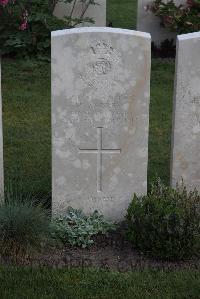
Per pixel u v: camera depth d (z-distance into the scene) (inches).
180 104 265.0
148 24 505.4
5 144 341.7
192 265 238.7
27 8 468.8
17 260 235.6
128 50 249.9
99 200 266.5
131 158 262.4
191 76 261.1
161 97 415.2
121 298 214.2
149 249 243.1
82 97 253.6
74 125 256.7
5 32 463.8
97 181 264.2
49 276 224.7
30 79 433.4
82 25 491.2
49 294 215.0
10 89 416.5
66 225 254.5
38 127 366.0
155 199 250.1
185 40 257.0
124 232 252.8
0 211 240.5
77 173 262.4
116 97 254.8
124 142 260.2
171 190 259.6
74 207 266.7
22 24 446.6
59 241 248.4
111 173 263.7
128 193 266.5
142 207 247.9
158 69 464.4
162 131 366.9
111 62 250.7
